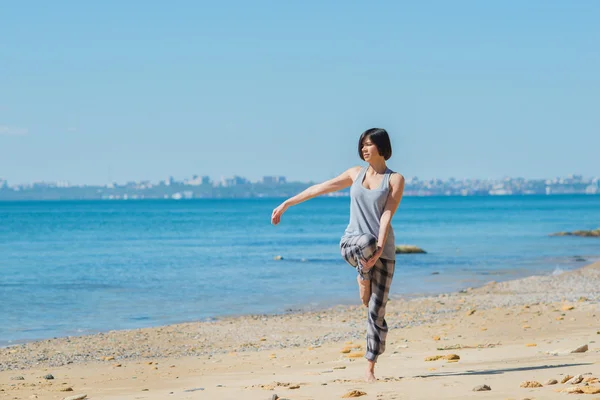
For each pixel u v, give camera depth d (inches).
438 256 1670.8
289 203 267.9
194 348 557.9
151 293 1005.2
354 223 257.4
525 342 432.5
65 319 770.2
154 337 620.1
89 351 552.7
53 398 293.6
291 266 1425.9
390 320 674.2
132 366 452.1
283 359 435.5
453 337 502.6
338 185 264.2
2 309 846.5
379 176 255.6
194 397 256.8
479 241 2278.5
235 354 494.6
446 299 850.8
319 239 2491.4
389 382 262.5
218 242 2347.4
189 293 1002.1
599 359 299.6
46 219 4997.5
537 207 7608.3
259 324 692.7
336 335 605.6
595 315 591.5
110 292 1021.2
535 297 842.2
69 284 1130.7
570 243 2154.3
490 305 775.7
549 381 232.4
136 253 1871.3
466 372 281.0
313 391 250.7
